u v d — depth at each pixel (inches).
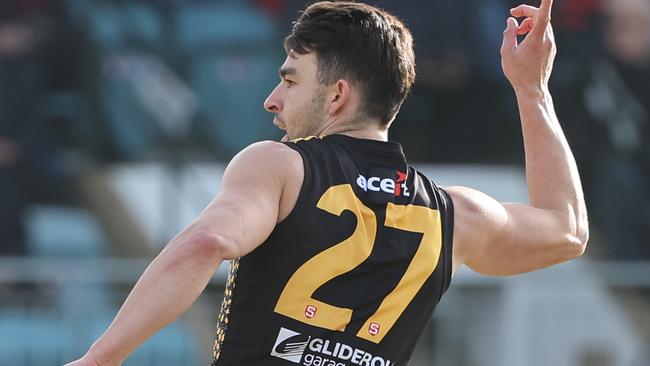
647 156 1165.7
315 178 290.8
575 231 340.8
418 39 1154.0
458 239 315.0
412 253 300.7
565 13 1179.3
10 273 858.8
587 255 1127.0
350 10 309.9
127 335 256.4
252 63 1147.9
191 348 903.1
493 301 902.4
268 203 280.4
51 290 861.8
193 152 1121.4
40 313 858.8
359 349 293.3
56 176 1078.4
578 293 922.1
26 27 1093.1
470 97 1169.4
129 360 896.9
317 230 287.4
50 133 1086.4
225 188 283.0
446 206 314.7
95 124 1102.4
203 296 904.3
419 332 311.0
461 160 1168.2
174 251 263.0
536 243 331.6
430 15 1152.2
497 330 900.0
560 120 1163.3
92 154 1098.1
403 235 300.2
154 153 1112.2
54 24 1102.4
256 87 1146.7
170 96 1126.4
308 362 289.1
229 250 265.6
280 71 315.3
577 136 1162.0
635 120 1171.3
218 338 296.5
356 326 292.7
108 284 868.6
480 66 1167.6
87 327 861.2
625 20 1182.9
